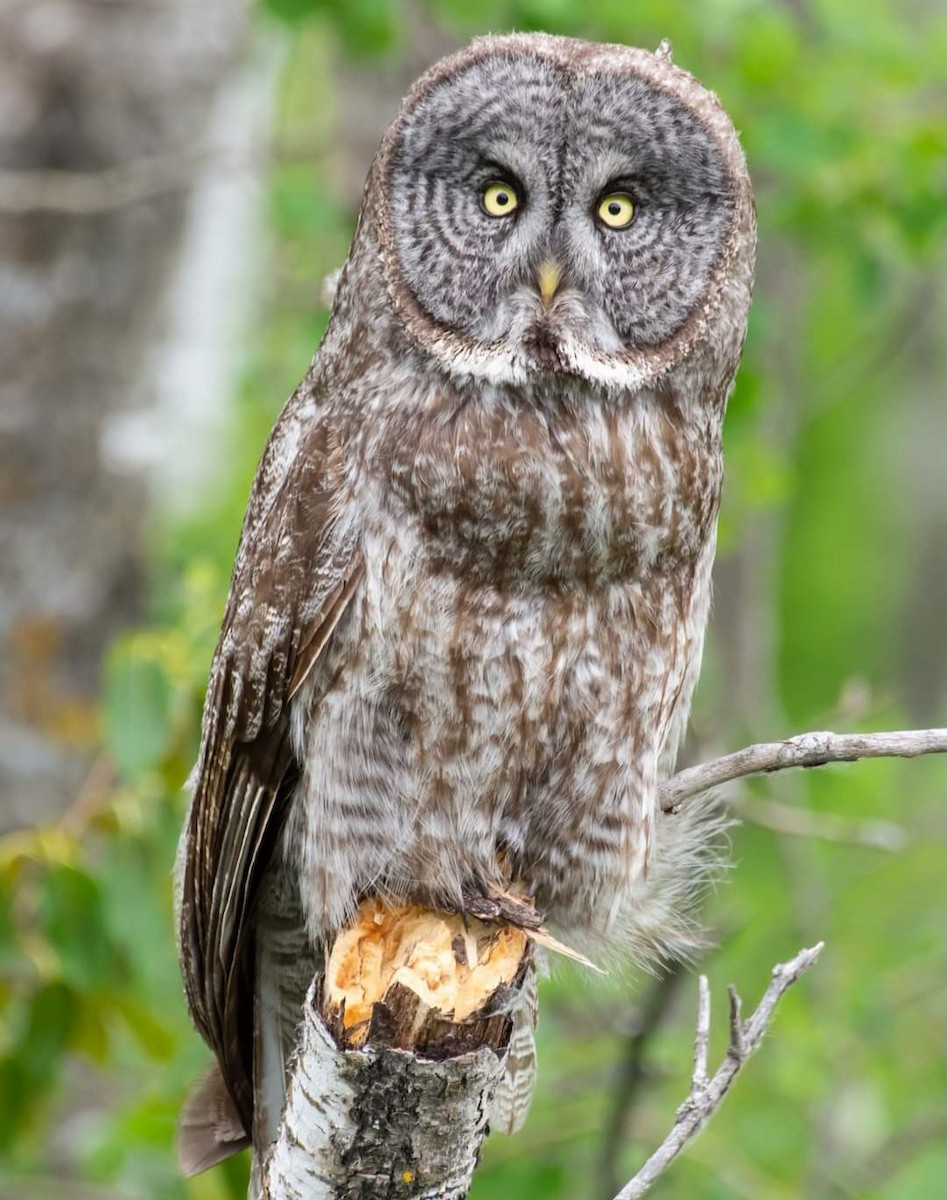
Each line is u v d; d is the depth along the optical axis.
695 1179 14.27
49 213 15.48
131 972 12.52
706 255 10.06
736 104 15.47
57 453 15.63
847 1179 15.54
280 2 15.30
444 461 9.43
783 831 13.16
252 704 9.85
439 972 8.61
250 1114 10.48
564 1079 14.59
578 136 9.91
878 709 14.80
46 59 15.29
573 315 9.71
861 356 20.61
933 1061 17.50
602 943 10.26
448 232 9.91
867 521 25.64
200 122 15.80
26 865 12.28
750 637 17.55
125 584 16.03
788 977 8.50
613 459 9.56
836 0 15.86
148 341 16.02
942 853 18.72
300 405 10.19
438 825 9.56
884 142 15.54
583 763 9.70
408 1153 8.44
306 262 17.78
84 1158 13.52
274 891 10.34
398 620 9.42
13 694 15.53
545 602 9.48
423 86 10.09
